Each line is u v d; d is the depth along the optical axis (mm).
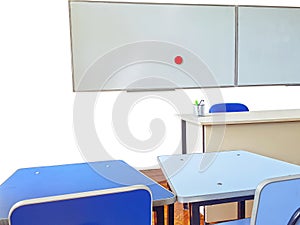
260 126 2574
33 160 3557
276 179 1087
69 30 3521
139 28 3705
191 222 1296
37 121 3535
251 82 4145
